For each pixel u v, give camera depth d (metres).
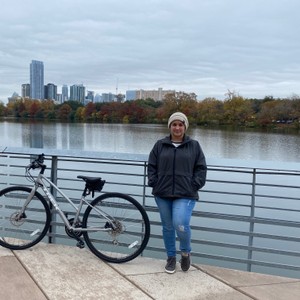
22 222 3.94
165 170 3.39
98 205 3.77
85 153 3.99
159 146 3.47
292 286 3.29
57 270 3.45
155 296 3.04
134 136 30.53
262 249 3.62
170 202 3.47
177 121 3.40
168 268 3.47
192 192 3.38
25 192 4.11
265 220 3.62
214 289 3.20
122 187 6.39
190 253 3.69
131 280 3.31
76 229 3.67
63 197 4.05
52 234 4.11
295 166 3.50
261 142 25.61
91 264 3.61
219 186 8.13
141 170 7.16
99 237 4.08
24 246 3.89
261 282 3.36
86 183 3.71
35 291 3.05
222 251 6.42
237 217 3.71
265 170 3.80
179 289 3.18
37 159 3.89
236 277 3.44
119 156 3.92
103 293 3.06
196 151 3.42
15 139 28.92
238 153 20.83
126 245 3.71
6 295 2.96
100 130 37.06
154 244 5.99
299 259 6.16
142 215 3.64
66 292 3.05
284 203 7.24
